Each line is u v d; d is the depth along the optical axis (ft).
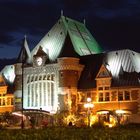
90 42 355.77
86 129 79.15
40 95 318.86
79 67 314.14
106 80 296.10
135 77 287.07
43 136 61.62
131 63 300.20
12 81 358.23
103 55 318.65
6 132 69.82
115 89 290.56
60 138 58.59
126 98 285.02
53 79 312.71
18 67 336.08
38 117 296.51
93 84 302.86
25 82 330.13
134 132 66.54
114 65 306.55
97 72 308.60
